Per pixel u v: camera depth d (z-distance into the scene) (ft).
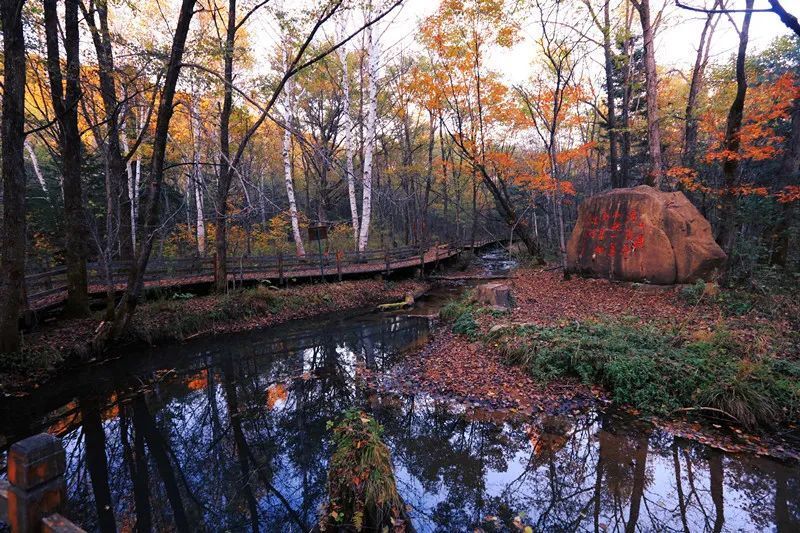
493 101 61.87
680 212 38.50
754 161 53.67
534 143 106.11
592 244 45.78
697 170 51.11
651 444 18.92
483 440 20.21
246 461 19.52
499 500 16.15
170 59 23.15
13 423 22.48
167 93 24.06
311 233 54.39
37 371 26.73
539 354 25.91
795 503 14.92
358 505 14.20
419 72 69.46
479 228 133.90
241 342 37.40
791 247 41.93
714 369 21.86
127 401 25.81
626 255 41.75
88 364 29.71
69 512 16.21
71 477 18.60
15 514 5.77
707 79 65.26
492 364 27.58
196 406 25.31
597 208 45.68
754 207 38.40
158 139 25.66
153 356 33.14
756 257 35.14
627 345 25.18
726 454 17.80
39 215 51.52
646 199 40.50
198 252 55.98
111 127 33.45
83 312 34.30
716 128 47.29
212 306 40.75
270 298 45.39
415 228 105.29
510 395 23.81
